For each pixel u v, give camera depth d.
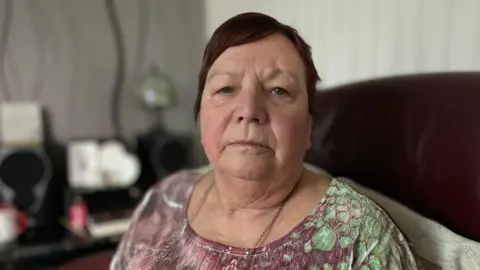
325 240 0.75
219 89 0.82
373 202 0.79
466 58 1.11
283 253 0.76
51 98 2.00
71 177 1.89
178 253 0.86
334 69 1.48
